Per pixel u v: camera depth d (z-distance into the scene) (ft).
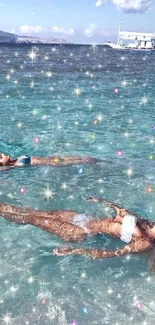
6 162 23.57
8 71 75.92
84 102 45.34
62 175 22.67
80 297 12.56
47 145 28.63
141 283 13.38
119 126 34.53
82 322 11.46
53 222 16.34
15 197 19.56
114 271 14.05
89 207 18.70
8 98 46.09
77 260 14.65
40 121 35.35
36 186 21.01
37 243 15.57
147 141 30.17
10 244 15.34
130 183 21.84
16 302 12.18
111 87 59.41
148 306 12.23
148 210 18.62
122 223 15.62
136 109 42.27
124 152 27.48
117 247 15.61
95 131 32.68
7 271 13.66
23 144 28.66
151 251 14.83
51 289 12.88
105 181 21.99
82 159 25.04
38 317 11.60
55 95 49.47
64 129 33.01
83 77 72.28
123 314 11.84
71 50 242.17
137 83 65.57
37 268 13.96
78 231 16.15
